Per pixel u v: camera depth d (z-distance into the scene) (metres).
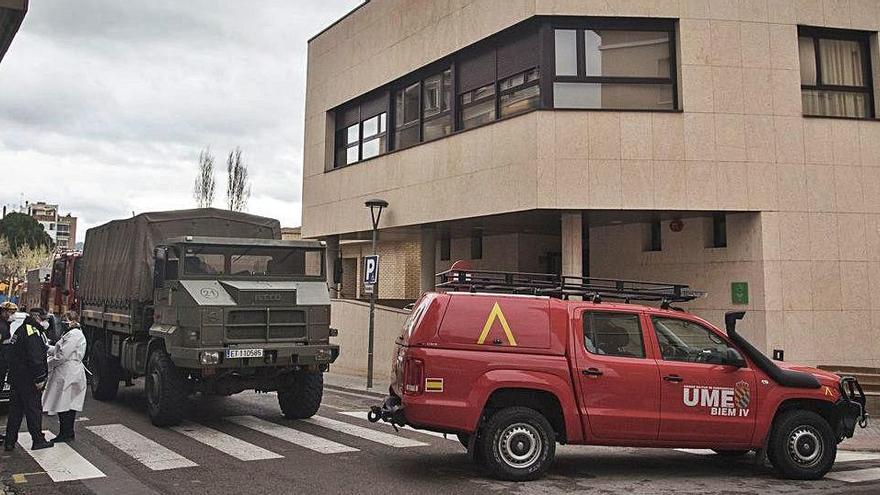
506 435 7.55
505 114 16.05
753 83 14.91
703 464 8.77
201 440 9.80
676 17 14.85
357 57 21.27
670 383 7.72
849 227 14.92
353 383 17.80
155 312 11.55
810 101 15.41
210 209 12.95
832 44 15.74
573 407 7.57
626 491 7.21
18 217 76.19
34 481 7.50
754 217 14.72
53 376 9.65
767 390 7.90
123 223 13.16
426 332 7.67
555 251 20.17
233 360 10.34
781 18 15.12
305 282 11.77
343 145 22.41
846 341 14.59
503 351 7.64
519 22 15.35
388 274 27.66
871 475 8.24
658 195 14.49
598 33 15.08
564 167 14.51
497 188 15.54
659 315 8.02
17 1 6.97
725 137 14.71
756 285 14.56
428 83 18.70
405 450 9.23
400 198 18.78
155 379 10.91
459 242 21.94
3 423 11.39
